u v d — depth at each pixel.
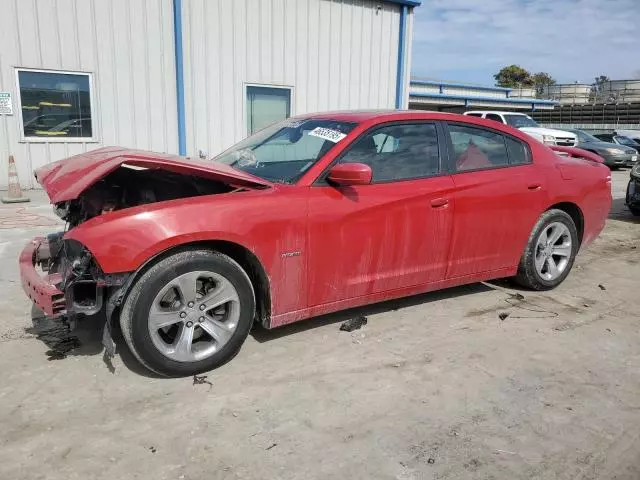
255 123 12.91
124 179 3.89
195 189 3.81
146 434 2.78
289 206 3.48
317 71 13.42
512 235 4.66
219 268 3.30
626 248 7.16
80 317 3.26
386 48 14.45
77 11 10.54
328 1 13.19
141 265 3.08
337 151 3.78
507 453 2.68
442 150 4.29
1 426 2.81
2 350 3.67
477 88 34.03
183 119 11.80
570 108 37.75
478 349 3.83
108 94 11.11
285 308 3.61
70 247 3.21
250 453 2.64
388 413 3.00
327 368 3.50
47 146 10.80
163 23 11.34
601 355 3.78
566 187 4.97
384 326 4.18
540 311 4.60
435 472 2.53
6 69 10.18
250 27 12.28
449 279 4.39
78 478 2.44
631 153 21.00
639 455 2.69
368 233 3.80
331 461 2.59
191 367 3.32
